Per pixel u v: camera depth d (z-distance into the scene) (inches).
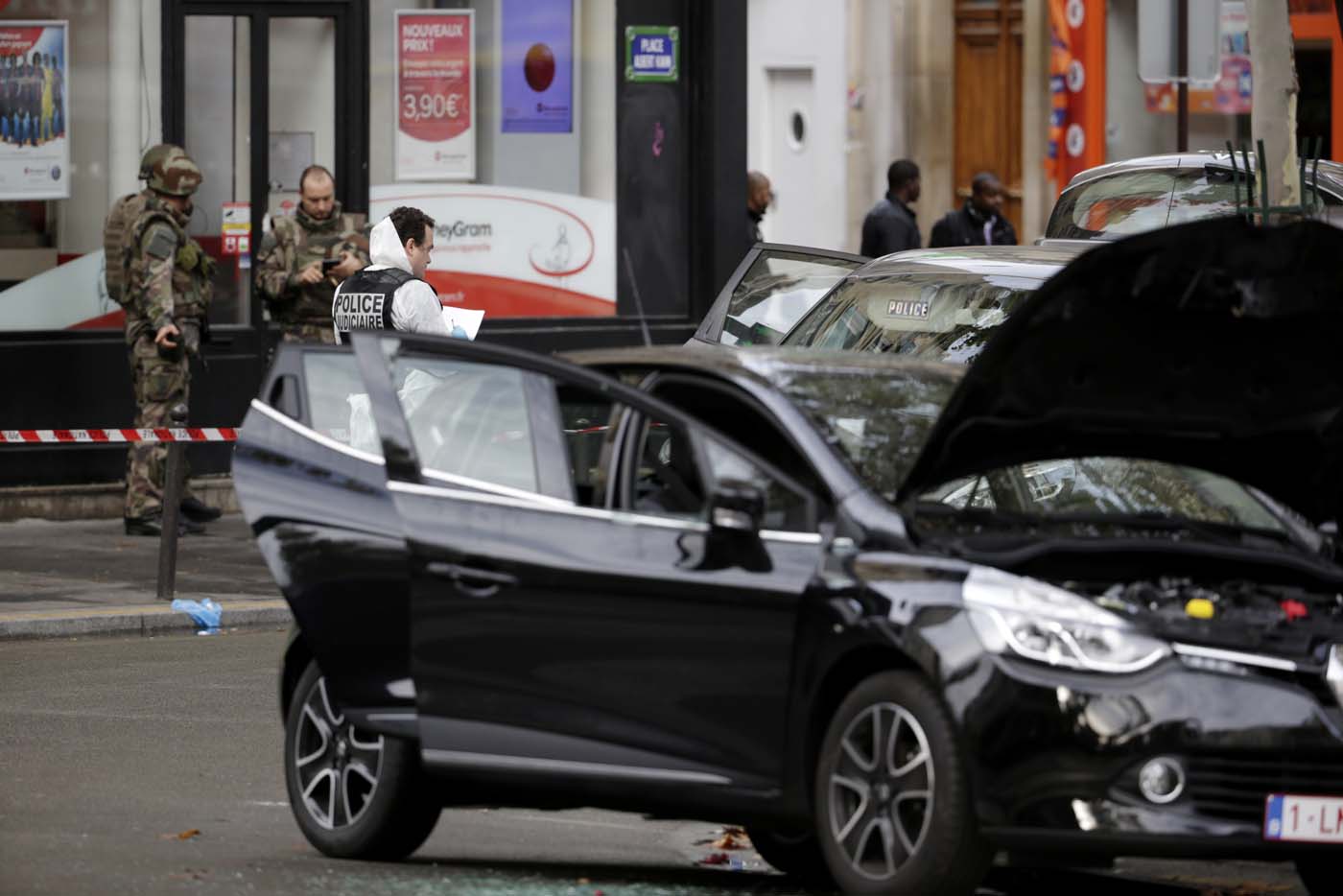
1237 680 655.8
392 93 1819.6
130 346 1596.9
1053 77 2436.0
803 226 2662.4
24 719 1038.4
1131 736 644.1
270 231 1612.9
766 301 1288.1
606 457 729.0
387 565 742.5
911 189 1947.6
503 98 1862.7
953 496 834.2
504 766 727.7
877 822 670.5
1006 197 2551.7
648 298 1929.1
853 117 2593.5
